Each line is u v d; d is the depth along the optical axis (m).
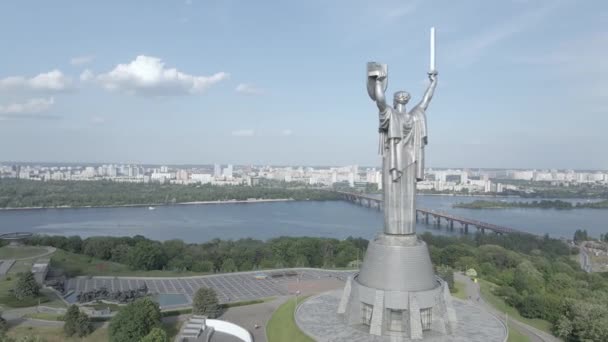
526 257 162.50
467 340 67.25
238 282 125.19
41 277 117.50
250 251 156.38
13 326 83.94
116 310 98.31
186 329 83.69
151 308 78.94
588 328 81.25
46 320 87.94
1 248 152.38
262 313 94.88
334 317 77.88
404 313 69.56
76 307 81.81
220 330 85.56
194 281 127.06
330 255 157.25
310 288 117.75
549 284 120.50
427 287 71.62
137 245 147.75
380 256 71.88
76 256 153.75
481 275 133.62
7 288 108.88
